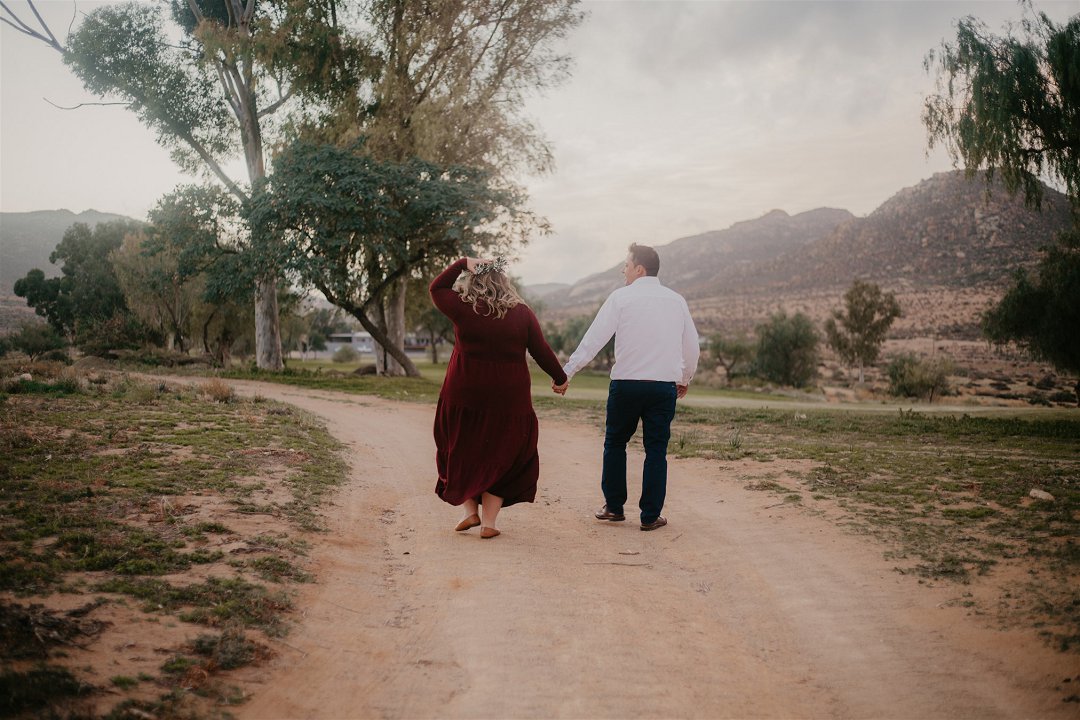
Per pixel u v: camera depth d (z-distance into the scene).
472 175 25.98
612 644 3.08
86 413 7.99
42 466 5.15
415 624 3.28
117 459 5.63
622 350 5.09
